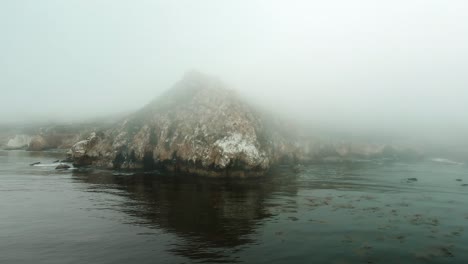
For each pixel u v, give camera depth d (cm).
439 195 2664
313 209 2133
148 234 1581
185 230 1655
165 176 3666
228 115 4109
